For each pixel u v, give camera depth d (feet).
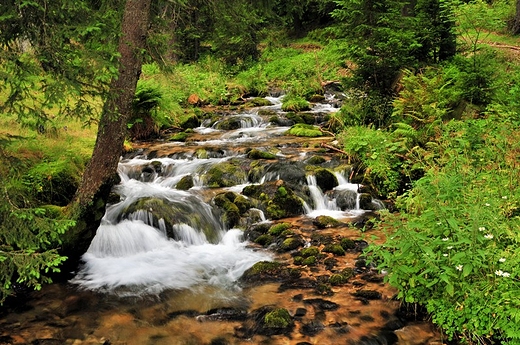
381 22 36.40
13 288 18.69
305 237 24.14
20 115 14.25
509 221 17.13
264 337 15.37
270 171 31.81
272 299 17.94
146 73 55.67
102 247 22.27
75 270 20.68
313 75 68.03
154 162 34.24
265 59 79.25
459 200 18.19
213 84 65.31
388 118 36.65
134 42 18.69
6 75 12.98
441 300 15.20
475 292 14.26
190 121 49.67
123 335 15.66
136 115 43.29
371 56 35.53
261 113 53.88
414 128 32.24
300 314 16.66
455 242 14.65
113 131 18.75
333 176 31.22
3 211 14.39
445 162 25.27
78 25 15.19
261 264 20.72
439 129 29.07
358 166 32.35
